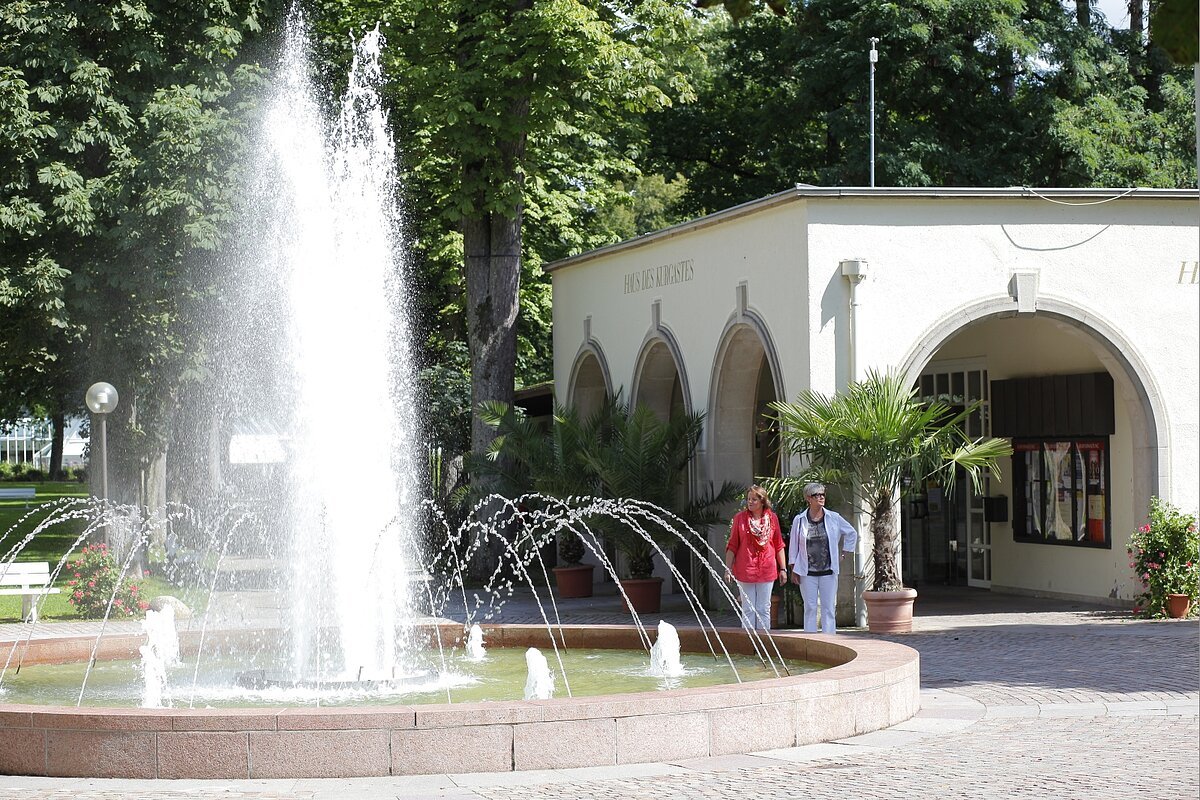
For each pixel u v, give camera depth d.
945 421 22.55
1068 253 18.36
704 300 20.69
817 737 9.30
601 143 32.94
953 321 17.92
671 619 19.05
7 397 33.62
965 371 22.69
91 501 21.22
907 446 16.38
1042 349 20.97
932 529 23.55
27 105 23.89
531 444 22.27
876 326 17.70
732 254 19.73
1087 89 31.45
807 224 17.53
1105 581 19.62
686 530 20.05
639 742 8.66
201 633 14.52
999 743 9.12
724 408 20.36
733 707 8.92
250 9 26.20
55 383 32.47
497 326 26.72
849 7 33.03
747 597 14.62
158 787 8.08
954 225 17.98
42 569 19.66
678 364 21.61
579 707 8.54
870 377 17.06
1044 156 31.88
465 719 8.38
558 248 34.81
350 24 27.69
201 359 25.56
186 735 8.35
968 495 22.80
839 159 35.16
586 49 24.25
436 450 35.44
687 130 38.31
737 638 13.09
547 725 8.48
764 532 14.63
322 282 15.80
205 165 24.31
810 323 17.52
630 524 20.27
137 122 24.97
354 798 7.64
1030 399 21.05
